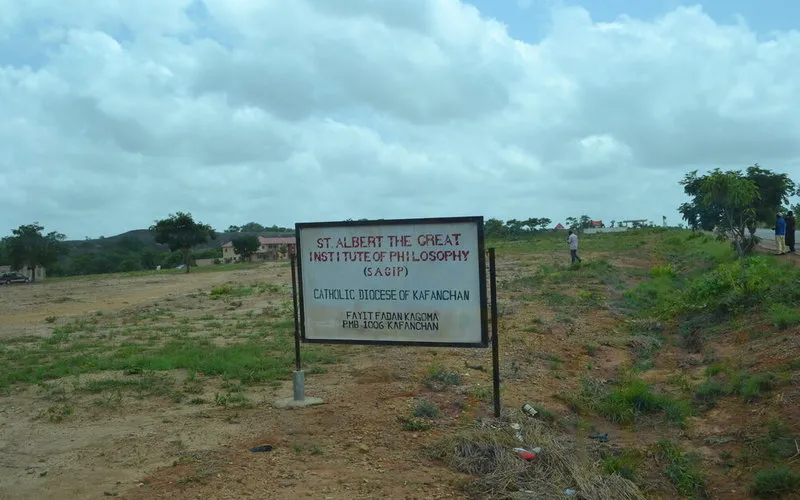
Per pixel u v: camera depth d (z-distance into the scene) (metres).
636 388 9.53
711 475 7.05
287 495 5.79
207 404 8.93
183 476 6.25
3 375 11.28
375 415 8.03
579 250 47.78
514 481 6.08
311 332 8.52
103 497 5.84
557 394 9.52
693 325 15.31
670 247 44.72
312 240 8.43
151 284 42.66
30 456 7.02
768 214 25.64
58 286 45.53
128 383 10.27
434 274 7.88
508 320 16.17
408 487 5.97
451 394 9.03
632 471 6.80
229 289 30.42
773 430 7.68
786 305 13.81
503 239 81.00
